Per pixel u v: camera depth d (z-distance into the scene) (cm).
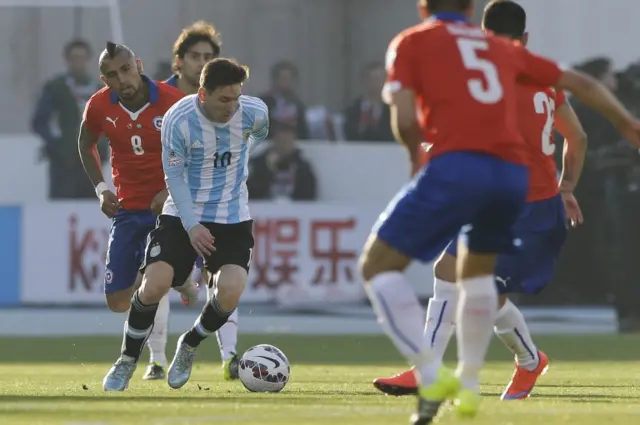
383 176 6050
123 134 2834
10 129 6159
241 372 2412
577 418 1730
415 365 1577
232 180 2447
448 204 1570
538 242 2359
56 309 5622
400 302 1576
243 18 6328
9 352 4384
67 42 6197
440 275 2312
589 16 6053
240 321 5644
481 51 1638
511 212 1628
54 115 5888
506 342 2325
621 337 5475
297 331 5656
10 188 5891
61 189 5891
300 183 5934
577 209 2522
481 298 1706
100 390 2444
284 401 2072
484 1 6256
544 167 2364
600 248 5866
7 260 5612
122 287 2923
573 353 4362
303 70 6331
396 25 6372
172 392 2372
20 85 6166
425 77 1617
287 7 6331
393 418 1705
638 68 6044
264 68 6344
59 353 4331
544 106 2361
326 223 5691
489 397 2373
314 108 6306
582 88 1694
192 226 2319
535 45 6097
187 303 2872
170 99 2842
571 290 5884
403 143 1605
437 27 1647
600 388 2656
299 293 5678
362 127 6075
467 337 1712
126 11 6222
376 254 1598
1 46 6159
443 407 1891
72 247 5634
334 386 2645
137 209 2895
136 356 2459
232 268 2427
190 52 2984
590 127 5853
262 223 5662
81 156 2900
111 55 2723
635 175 5847
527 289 2355
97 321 5641
